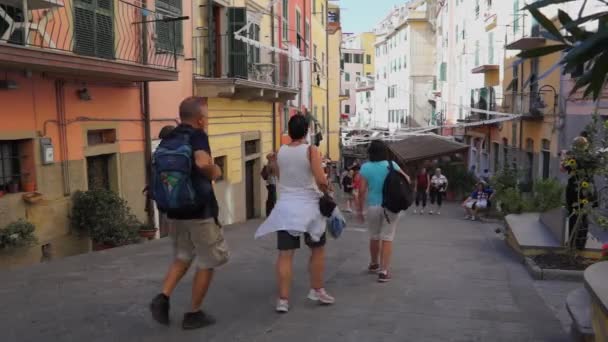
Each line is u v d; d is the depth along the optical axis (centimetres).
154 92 1282
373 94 7212
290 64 2162
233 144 1738
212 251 437
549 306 570
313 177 502
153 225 1131
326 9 3606
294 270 732
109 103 1111
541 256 793
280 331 462
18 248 855
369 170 670
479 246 1048
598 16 182
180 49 1370
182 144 414
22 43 822
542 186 1193
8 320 487
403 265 808
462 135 3819
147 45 1196
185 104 431
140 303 540
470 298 595
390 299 581
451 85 4188
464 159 3403
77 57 872
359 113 8175
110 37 1036
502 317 519
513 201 1245
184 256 445
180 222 431
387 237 669
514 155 2589
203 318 470
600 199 801
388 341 443
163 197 411
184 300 552
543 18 192
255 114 1942
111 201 1018
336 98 4197
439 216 2117
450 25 4178
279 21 2173
